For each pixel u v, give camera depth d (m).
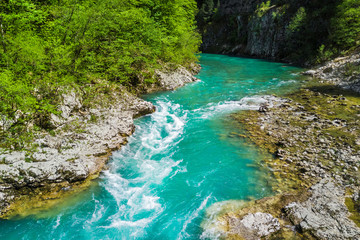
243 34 62.66
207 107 14.94
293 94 17.23
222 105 15.25
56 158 7.62
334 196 6.51
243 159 8.91
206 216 6.27
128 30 15.89
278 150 9.16
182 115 13.59
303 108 13.87
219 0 76.44
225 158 9.05
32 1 11.05
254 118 12.84
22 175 6.69
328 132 10.60
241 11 69.50
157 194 7.23
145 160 9.03
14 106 8.05
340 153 8.75
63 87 9.91
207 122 12.53
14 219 6.09
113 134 10.08
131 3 16.92
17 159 6.95
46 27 10.90
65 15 10.93
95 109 10.96
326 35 35.00
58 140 8.41
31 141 7.75
